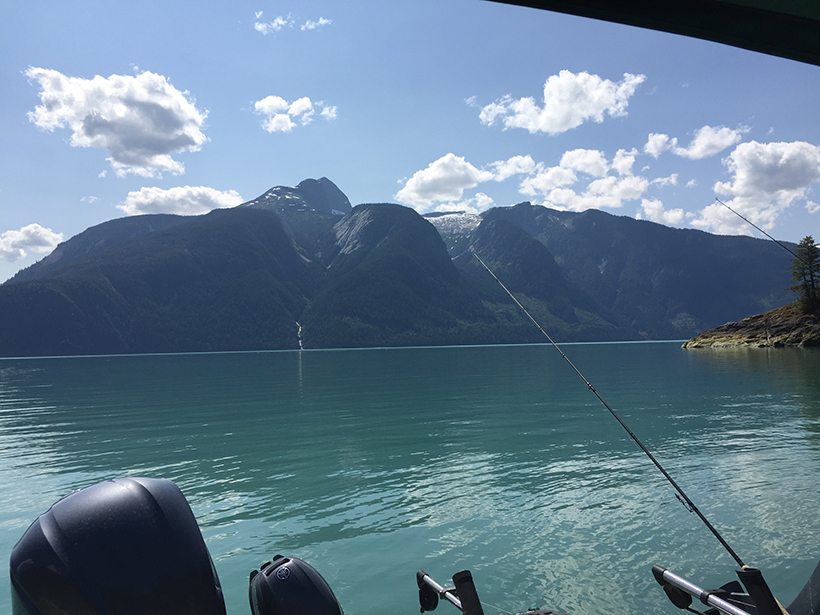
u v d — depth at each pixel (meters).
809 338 78.94
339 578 6.32
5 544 7.72
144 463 13.78
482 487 10.27
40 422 23.02
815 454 11.96
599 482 10.30
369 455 13.99
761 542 6.82
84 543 1.37
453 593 1.58
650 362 65.56
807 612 1.49
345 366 79.00
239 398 32.84
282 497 10.10
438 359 99.94
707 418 18.56
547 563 6.47
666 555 6.57
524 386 36.28
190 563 1.42
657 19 1.33
